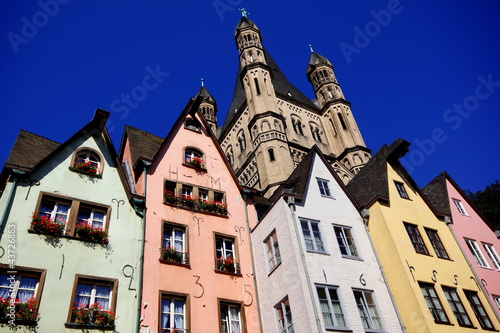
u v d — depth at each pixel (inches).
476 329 747.4
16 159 697.6
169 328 622.2
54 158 707.4
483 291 835.4
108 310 586.6
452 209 1020.5
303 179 879.7
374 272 768.3
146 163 801.6
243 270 762.8
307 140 2453.2
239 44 2856.8
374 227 842.8
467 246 936.9
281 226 771.4
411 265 774.5
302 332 633.6
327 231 788.6
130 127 954.1
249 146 2396.7
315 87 2962.6
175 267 690.2
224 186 880.3
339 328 641.6
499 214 1493.6
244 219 849.5
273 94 2491.4
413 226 875.4
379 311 708.7
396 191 931.3
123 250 660.1
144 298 626.5
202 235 764.0
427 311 711.7
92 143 771.4
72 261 604.4
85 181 709.3
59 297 561.0
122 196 728.3
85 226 644.1
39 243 596.4
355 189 1025.5
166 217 749.9
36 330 520.4
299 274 682.2
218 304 684.7
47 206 657.0
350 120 2623.0
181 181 828.6
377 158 1041.5
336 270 726.5
